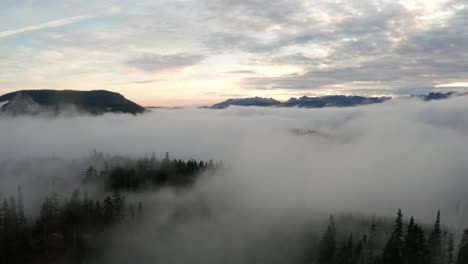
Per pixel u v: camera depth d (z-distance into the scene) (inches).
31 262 4618.6
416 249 4143.7
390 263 4042.8
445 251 4434.1
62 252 4894.2
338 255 4598.9
